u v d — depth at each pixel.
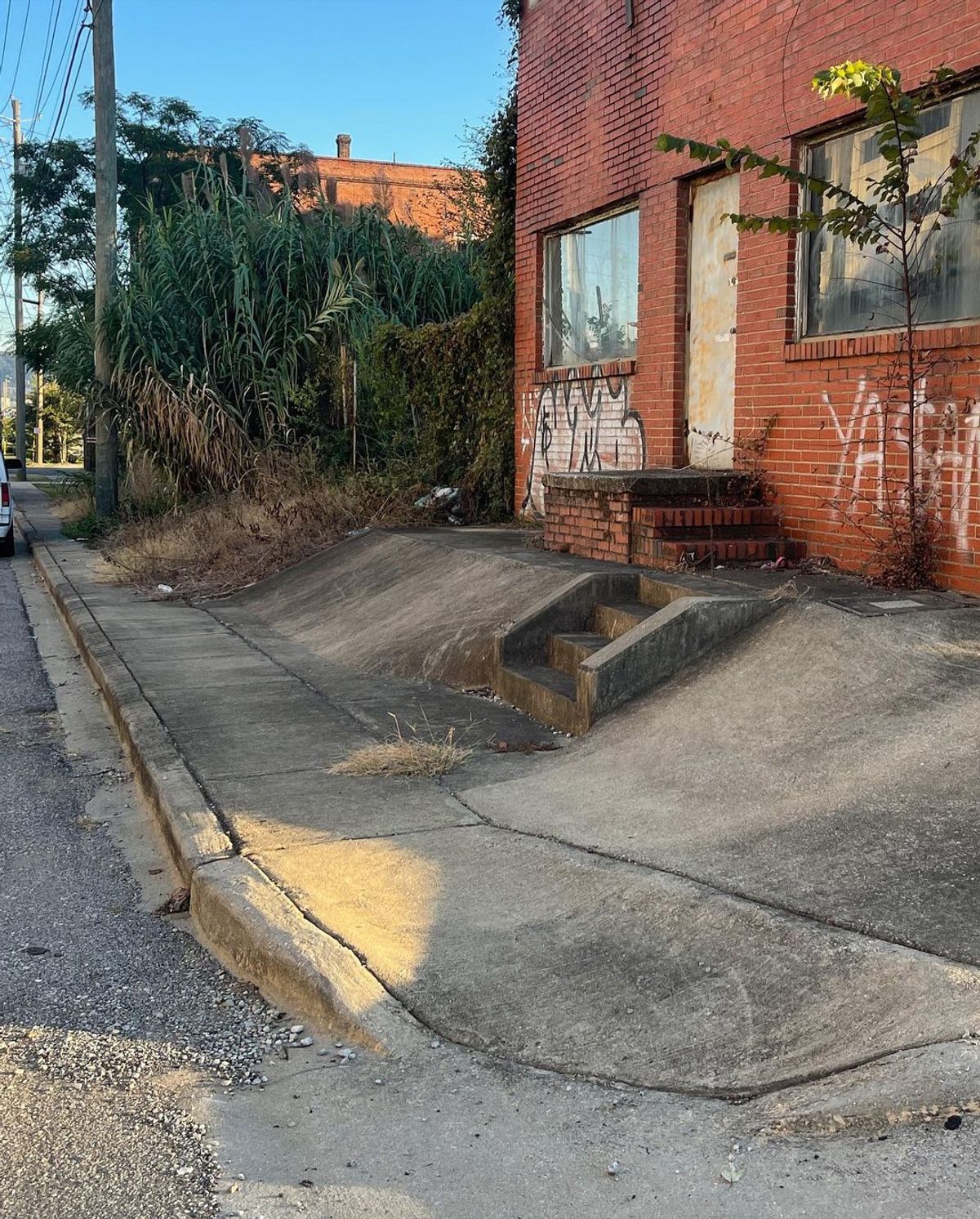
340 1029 3.52
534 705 6.83
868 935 3.43
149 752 6.25
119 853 5.38
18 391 47.50
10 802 6.18
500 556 9.34
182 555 14.23
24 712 8.23
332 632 9.73
